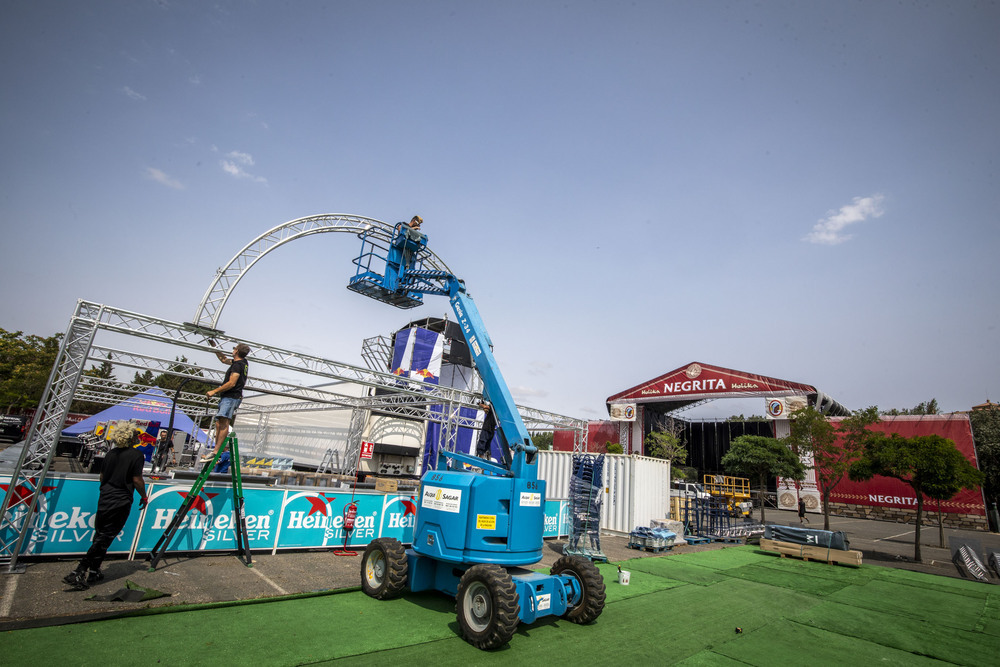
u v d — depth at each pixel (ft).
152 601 19.67
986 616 30.96
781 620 26.40
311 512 32.07
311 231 44.80
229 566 26.27
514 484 20.92
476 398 52.60
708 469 170.50
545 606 20.18
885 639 24.44
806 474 127.95
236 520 27.89
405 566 22.48
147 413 53.72
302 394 53.47
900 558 55.52
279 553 30.53
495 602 17.63
